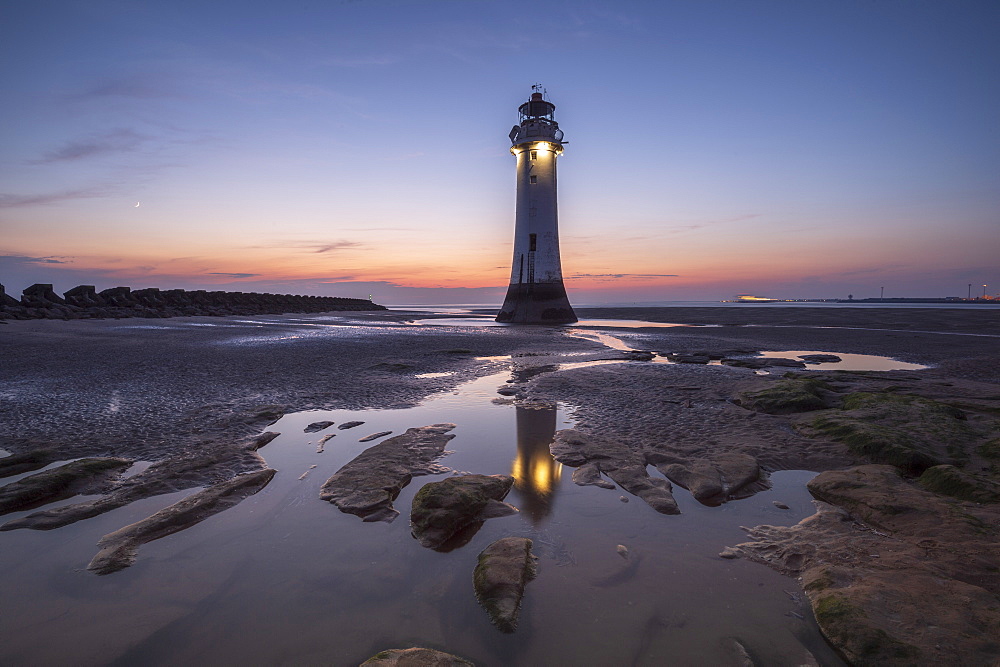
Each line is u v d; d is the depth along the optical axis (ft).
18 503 18.10
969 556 13.96
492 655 10.93
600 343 79.97
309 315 196.34
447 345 74.54
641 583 13.67
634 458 23.50
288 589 13.41
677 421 30.55
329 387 41.06
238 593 13.21
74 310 129.59
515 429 29.17
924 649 10.33
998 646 10.29
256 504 18.72
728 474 21.16
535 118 136.98
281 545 15.75
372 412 33.22
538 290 137.49
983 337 84.53
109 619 12.14
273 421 30.76
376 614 12.37
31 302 128.88
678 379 44.93
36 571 14.23
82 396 36.42
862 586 12.71
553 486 20.71
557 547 15.65
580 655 10.93
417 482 21.16
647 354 63.67
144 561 14.73
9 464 22.09
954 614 11.35
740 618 12.21
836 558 14.52
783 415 31.68
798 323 129.08
